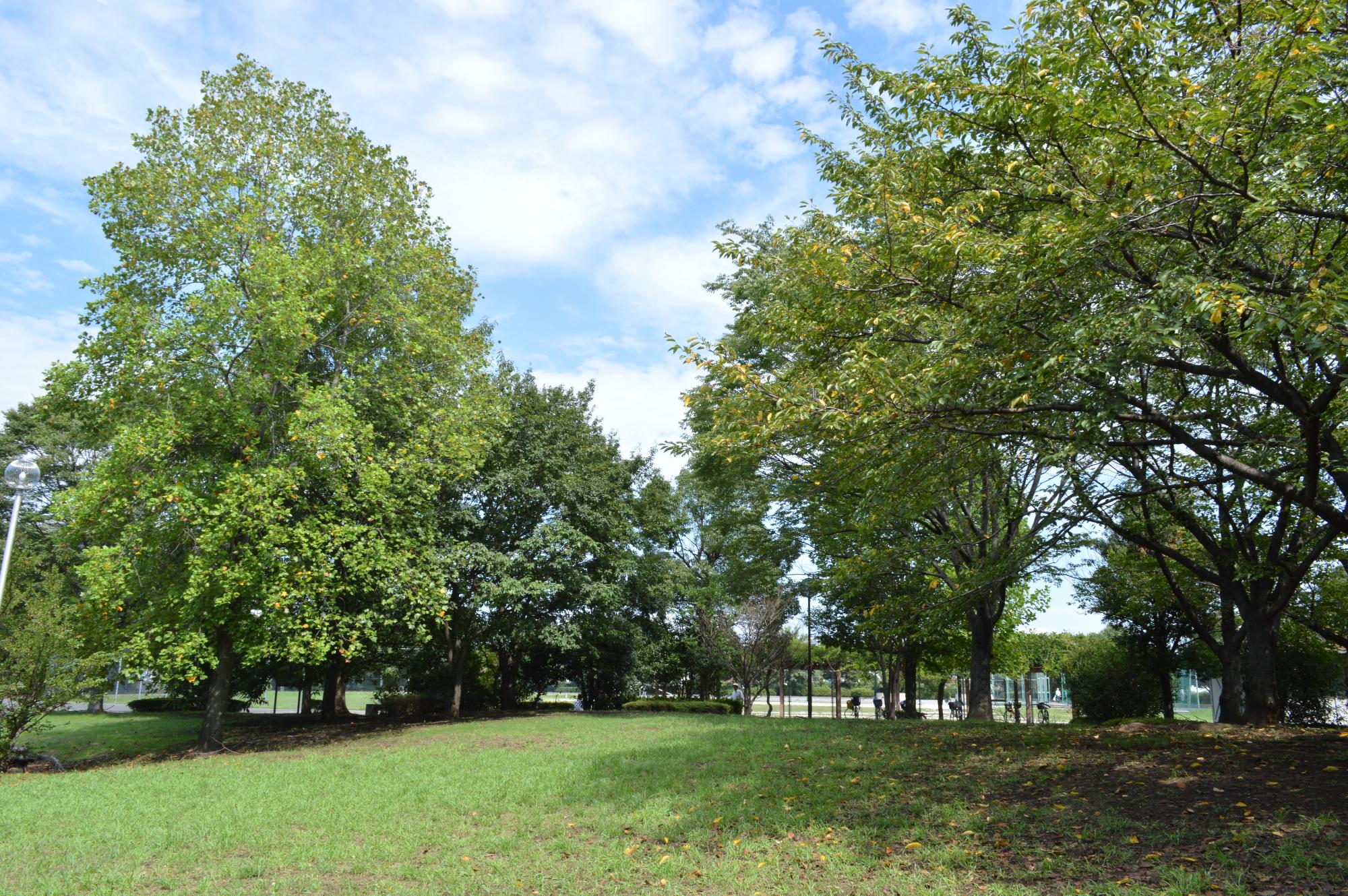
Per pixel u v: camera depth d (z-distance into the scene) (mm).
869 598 22672
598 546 23672
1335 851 5828
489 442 21219
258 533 16312
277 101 19141
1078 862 6332
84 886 7094
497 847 8078
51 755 16828
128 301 16406
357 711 36062
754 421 9047
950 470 9539
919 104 9344
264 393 16547
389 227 19281
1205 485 11445
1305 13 6270
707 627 31219
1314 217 7480
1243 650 18219
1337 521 7875
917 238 8852
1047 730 13734
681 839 7996
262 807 10133
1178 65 7832
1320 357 6195
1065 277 7965
